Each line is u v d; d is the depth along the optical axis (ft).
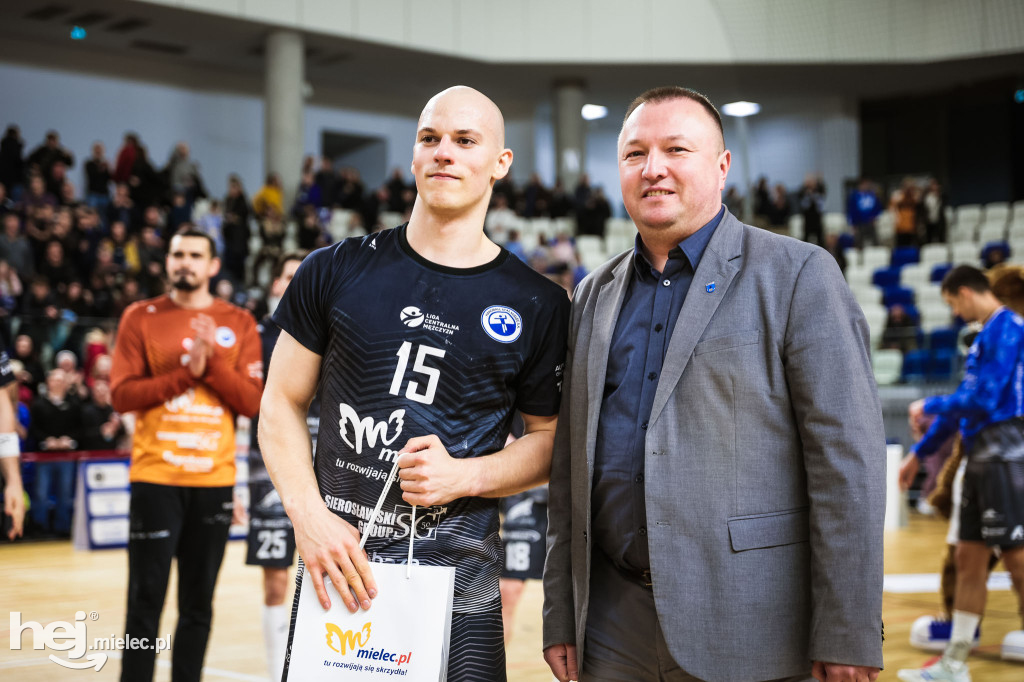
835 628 4.98
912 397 32.73
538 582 19.24
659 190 5.66
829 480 5.10
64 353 25.32
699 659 5.24
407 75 50.37
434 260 5.84
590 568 5.90
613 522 5.70
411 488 5.27
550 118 56.44
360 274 5.78
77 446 24.82
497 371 5.73
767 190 45.96
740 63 48.39
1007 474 10.87
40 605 15.35
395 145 54.08
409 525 5.46
